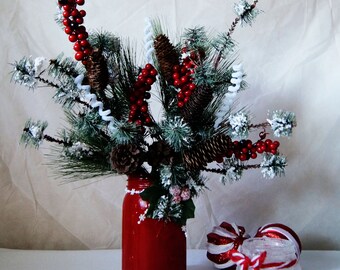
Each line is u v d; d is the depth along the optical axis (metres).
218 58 0.75
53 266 0.85
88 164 0.74
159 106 0.96
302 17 0.98
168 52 0.73
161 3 0.99
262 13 0.98
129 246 0.74
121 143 0.70
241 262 0.71
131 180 0.74
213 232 0.83
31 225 0.98
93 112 0.72
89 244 0.99
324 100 0.98
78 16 0.69
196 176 0.72
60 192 0.98
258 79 0.98
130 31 0.98
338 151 0.98
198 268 0.84
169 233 0.72
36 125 0.74
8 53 0.98
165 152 0.71
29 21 0.98
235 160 0.75
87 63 0.69
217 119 0.73
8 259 0.88
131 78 0.75
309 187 0.98
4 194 0.98
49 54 0.98
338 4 0.98
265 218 0.98
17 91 0.98
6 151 0.98
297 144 0.98
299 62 0.98
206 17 0.98
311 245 0.98
